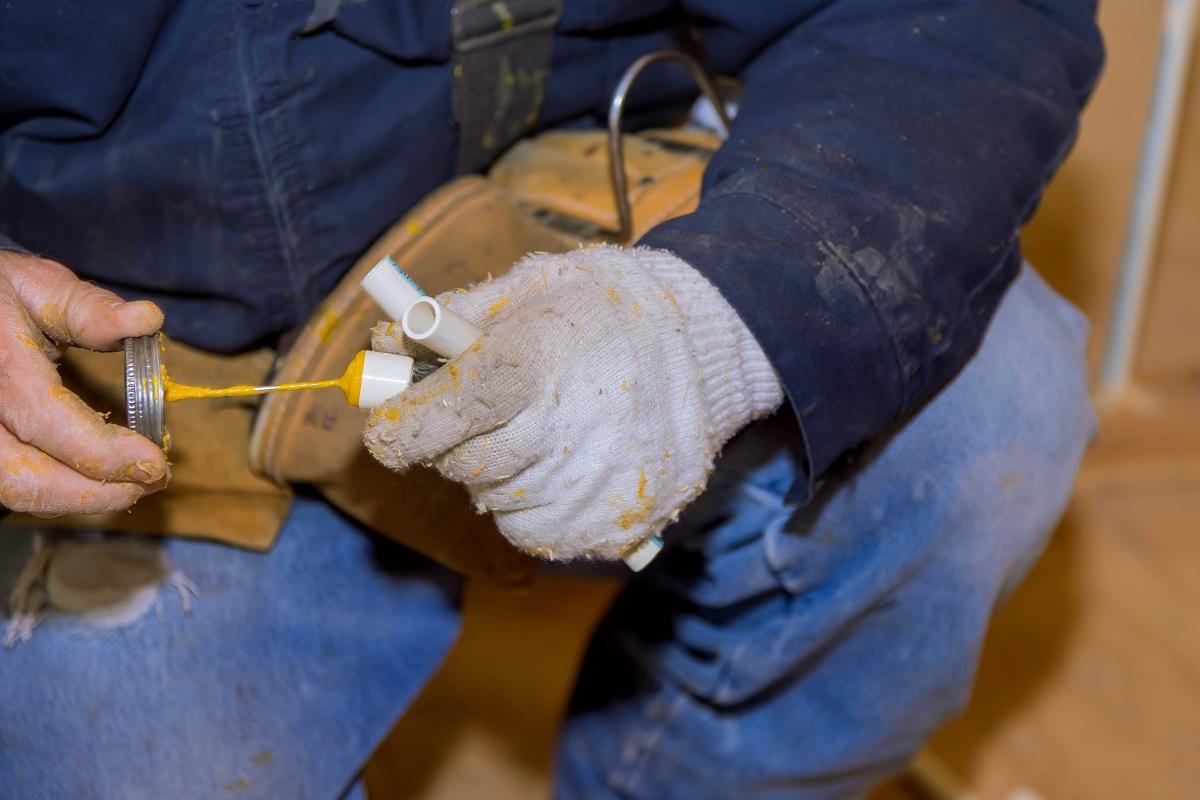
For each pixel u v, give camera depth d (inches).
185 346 31.7
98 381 29.6
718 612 37.0
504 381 22.3
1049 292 37.7
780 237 26.8
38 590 29.8
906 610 35.4
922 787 50.3
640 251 25.9
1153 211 67.9
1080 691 55.6
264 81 28.2
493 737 51.9
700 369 25.1
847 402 27.0
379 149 30.8
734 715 39.0
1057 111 32.2
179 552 30.9
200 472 30.4
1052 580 61.6
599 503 24.2
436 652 34.0
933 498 33.1
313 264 31.2
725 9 33.9
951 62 31.4
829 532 33.1
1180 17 63.0
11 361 23.2
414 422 22.2
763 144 29.3
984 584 35.5
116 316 23.8
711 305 25.7
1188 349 73.9
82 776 28.9
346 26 28.9
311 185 30.0
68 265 30.6
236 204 29.3
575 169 34.8
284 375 29.7
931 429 33.1
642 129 39.7
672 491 25.2
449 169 33.5
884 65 31.1
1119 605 60.4
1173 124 65.5
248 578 31.5
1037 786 51.1
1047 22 33.4
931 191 29.0
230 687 30.6
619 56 36.4
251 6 27.6
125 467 22.8
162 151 28.4
